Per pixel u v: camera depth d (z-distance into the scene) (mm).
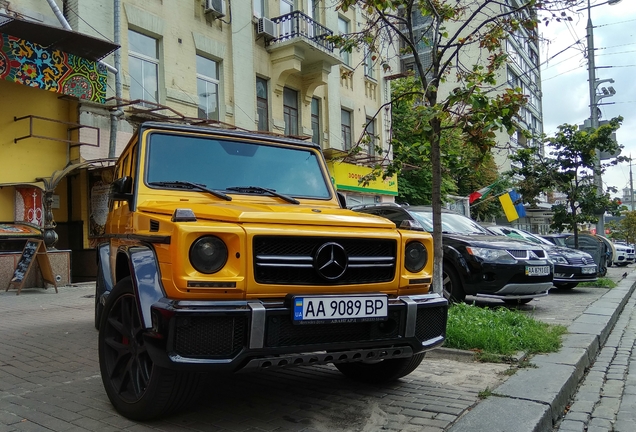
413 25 7457
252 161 4594
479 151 6430
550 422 3650
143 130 4215
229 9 15484
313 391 4113
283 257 3145
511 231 14406
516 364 4977
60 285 10672
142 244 3359
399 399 3912
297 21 16812
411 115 6586
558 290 12289
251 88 16109
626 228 39594
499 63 5977
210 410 3623
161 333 2861
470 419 3416
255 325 2922
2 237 10094
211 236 3004
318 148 5070
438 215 6387
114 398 3494
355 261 3416
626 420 3885
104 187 12023
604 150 13969
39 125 11297
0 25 9492
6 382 4266
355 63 21641
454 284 8164
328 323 3154
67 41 10320
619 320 8727
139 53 13031
